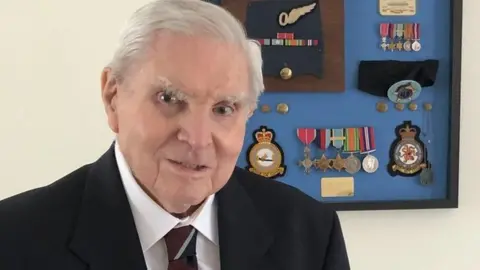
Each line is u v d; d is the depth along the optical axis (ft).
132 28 2.62
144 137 2.62
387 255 5.12
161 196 2.75
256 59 2.74
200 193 2.69
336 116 4.96
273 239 3.20
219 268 3.05
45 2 4.72
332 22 4.89
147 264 2.90
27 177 4.77
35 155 4.77
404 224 5.12
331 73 4.91
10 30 4.70
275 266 3.15
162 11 2.58
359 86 4.95
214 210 3.13
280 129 4.92
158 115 2.59
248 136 4.89
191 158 2.60
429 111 5.03
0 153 4.74
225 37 2.58
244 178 3.43
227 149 2.68
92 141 4.82
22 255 2.74
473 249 5.18
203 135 2.58
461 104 5.07
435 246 5.15
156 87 2.55
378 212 5.09
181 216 2.94
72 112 4.79
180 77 2.52
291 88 4.89
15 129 4.74
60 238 2.81
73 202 2.93
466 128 5.09
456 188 5.05
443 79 5.03
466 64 5.05
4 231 2.77
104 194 2.94
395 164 5.03
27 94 4.74
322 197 4.98
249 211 3.22
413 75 4.96
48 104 4.76
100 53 4.78
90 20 4.76
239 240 3.10
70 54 4.76
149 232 2.90
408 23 4.98
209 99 2.58
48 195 2.94
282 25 4.85
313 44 4.89
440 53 5.01
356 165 4.98
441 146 5.06
